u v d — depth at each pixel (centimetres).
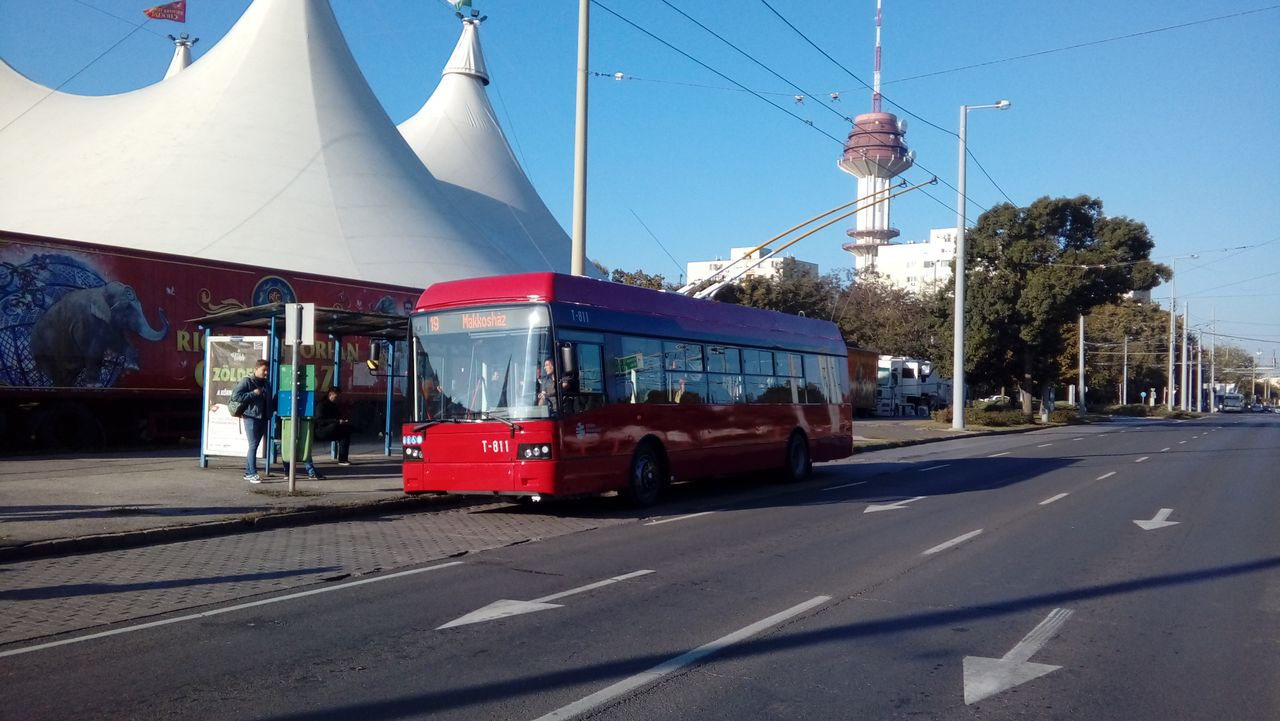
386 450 2183
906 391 6519
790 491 1805
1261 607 842
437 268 3459
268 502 1417
